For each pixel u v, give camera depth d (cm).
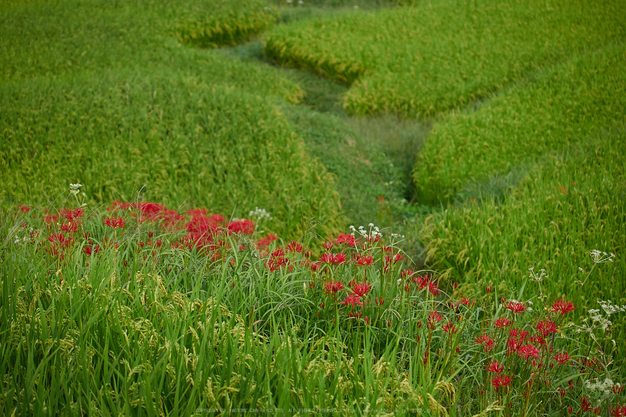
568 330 387
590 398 279
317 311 329
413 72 1475
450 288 563
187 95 1039
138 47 1546
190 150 866
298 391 224
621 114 1012
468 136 1044
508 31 1711
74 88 1021
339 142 1124
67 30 1608
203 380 222
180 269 351
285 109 1191
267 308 323
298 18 2111
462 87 1379
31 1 2023
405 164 1128
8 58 1353
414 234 692
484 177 900
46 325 235
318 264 356
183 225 489
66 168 773
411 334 311
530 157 938
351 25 1873
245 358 236
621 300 446
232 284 333
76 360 223
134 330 246
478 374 302
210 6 1955
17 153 812
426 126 1282
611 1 1864
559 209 633
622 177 696
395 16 1955
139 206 441
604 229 569
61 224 380
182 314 269
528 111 1138
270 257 372
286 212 755
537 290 472
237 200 761
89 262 322
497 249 561
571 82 1222
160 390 208
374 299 334
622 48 1342
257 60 1777
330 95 1523
